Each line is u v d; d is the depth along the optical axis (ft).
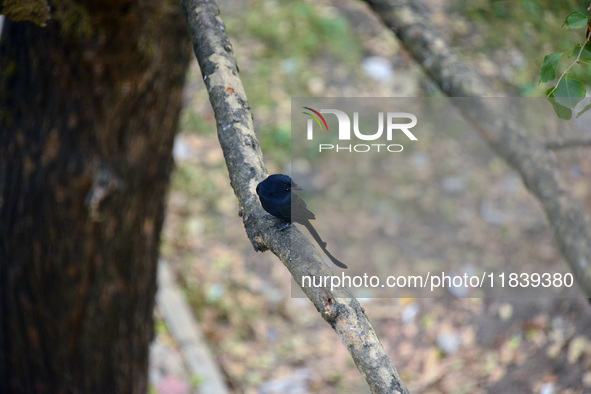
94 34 18.61
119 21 18.44
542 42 31.63
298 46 53.26
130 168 21.29
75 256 21.56
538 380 31.96
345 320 9.55
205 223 43.01
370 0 20.74
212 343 37.17
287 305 39.75
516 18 43.06
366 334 9.38
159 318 36.96
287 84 50.70
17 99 20.06
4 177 21.02
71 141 20.20
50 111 19.86
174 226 42.45
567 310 34.86
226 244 42.29
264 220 11.87
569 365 31.65
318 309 9.93
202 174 45.52
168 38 19.97
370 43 54.34
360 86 50.70
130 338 24.39
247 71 51.72
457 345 35.94
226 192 44.93
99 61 19.12
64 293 22.03
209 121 48.80
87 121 19.97
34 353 23.21
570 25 10.05
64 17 18.13
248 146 12.65
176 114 22.07
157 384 33.14
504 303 36.94
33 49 19.10
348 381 35.76
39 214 20.90
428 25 20.31
